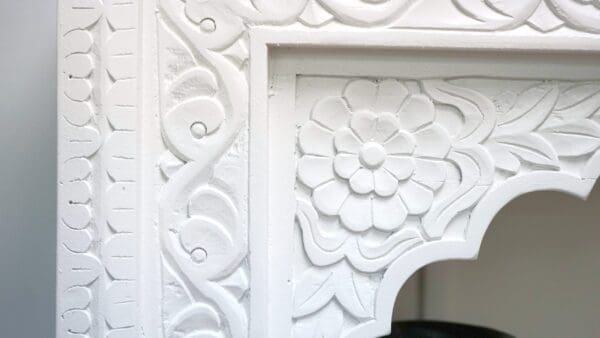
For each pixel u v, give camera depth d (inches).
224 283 24.0
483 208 24.5
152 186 23.7
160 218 23.8
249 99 23.5
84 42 23.4
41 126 33.8
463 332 33.0
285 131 24.3
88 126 23.5
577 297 38.1
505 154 24.6
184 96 23.8
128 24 23.3
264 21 23.3
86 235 23.5
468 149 24.6
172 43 23.7
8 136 33.8
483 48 23.4
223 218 23.9
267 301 24.0
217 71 23.5
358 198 24.7
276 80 24.3
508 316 38.2
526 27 23.4
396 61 24.2
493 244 38.1
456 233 24.9
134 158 23.3
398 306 38.5
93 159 23.5
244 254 23.8
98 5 23.3
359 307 24.8
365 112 24.5
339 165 24.5
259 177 23.5
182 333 23.9
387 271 24.7
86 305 23.6
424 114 24.6
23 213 34.1
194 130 23.7
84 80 23.4
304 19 23.2
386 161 24.6
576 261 37.9
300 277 24.7
